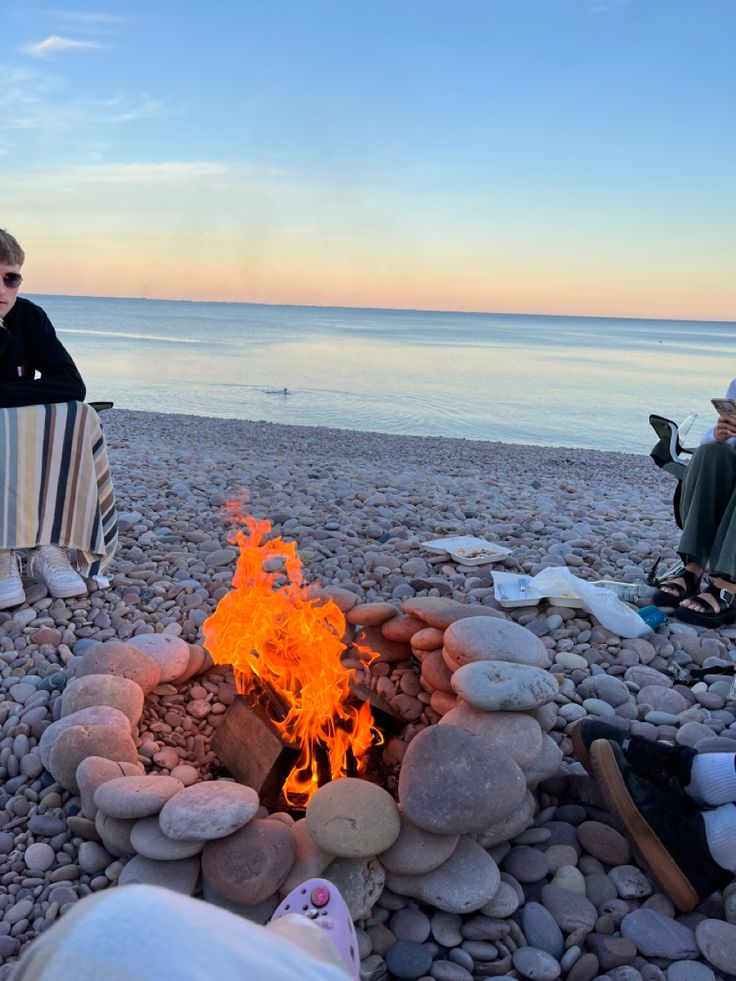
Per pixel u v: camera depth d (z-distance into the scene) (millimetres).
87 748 2498
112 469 7859
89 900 768
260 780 2633
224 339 61688
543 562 4930
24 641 3607
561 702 3252
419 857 2139
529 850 2383
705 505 3982
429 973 2012
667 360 52000
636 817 2234
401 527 5750
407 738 2936
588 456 12609
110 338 57812
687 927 2139
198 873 2176
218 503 6422
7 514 3824
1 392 3773
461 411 21234
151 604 4105
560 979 2008
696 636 3840
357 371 33625
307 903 1853
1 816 2535
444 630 3131
